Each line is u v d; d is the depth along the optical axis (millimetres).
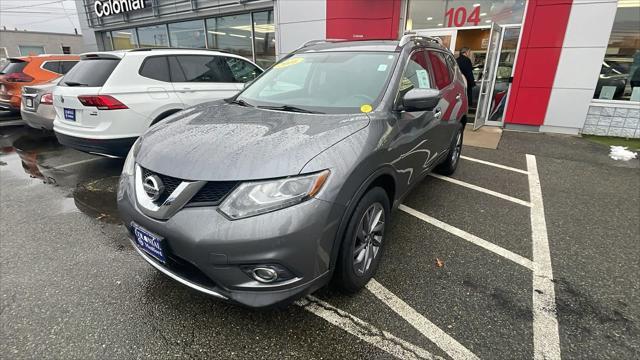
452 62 4297
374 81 2668
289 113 2414
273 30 9883
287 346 1938
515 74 7469
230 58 5691
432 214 3572
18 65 7551
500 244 3012
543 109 7422
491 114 8109
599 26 6566
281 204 1710
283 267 1749
